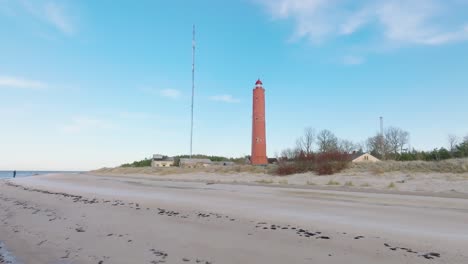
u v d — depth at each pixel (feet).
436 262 23.02
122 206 52.31
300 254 25.85
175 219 40.32
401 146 235.20
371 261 23.75
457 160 92.48
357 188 73.10
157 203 54.08
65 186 102.27
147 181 119.65
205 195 64.85
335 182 86.33
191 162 257.55
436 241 27.68
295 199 56.08
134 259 25.95
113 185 100.42
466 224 34.27
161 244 29.68
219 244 29.14
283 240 29.78
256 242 29.43
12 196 77.20
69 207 53.42
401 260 23.68
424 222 35.53
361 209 44.70
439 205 46.93
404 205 47.52
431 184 70.79
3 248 30.45
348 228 33.19
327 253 25.88
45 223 41.04
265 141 180.55
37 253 28.55
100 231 35.35
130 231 34.81
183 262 24.91
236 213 42.98
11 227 39.55
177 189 80.23
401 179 82.02
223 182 104.47
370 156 207.82
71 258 26.78
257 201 54.44
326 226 34.40
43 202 61.93
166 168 190.60
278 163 127.65
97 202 58.39
